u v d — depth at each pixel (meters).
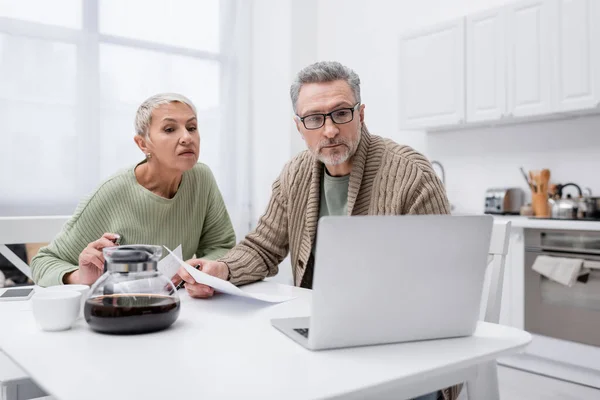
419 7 3.93
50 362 0.71
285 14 4.35
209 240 1.75
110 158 3.75
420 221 0.76
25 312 1.03
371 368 0.70
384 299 0.77
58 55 3.53
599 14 2.66
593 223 2.51
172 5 4.07
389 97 4.14
